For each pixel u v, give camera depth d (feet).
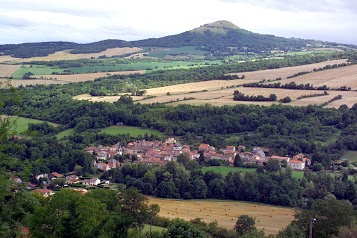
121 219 222.69
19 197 136.15
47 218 184.03
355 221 222.07
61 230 179.22
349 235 197.77
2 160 132.98
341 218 226.99
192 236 233.96
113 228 214.69
